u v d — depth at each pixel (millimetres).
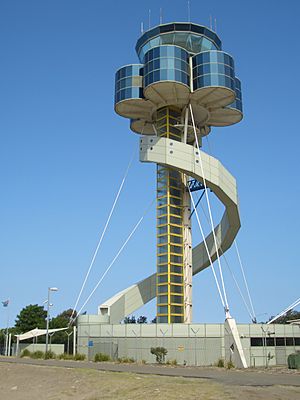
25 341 79375
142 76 63219
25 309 100500
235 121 67125
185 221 60875
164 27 63969
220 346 49781
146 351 51125
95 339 54344
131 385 22953
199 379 24734
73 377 28031
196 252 62812
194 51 64375
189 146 56062
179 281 58562
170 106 62875
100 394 22297
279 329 52938
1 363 41875
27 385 27969
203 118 65188
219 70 59656
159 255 59219
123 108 64438
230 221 59719
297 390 19672
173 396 19078
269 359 50375
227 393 18891
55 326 98438
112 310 59344
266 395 18344
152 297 61875
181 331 50844
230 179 58969
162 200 60750
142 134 70562
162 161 55062
